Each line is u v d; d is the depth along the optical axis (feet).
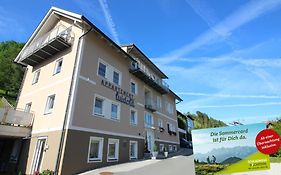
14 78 139.23
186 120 148.77
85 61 53.36
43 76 60.34
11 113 51.21
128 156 62.13
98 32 56.65
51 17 65.16
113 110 61.11
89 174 41.29
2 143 61.52
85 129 48.73
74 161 44.14
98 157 51.60
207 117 249.75
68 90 49.26
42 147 48.80
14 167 52.95
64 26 61.16
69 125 44.96
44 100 55.11
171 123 105.29
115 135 58.59
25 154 51.57
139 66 82.43
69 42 55.57
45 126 50.26
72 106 46.75
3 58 142.72
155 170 42.78
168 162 53.93
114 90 62.64
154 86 89.97
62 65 55.16
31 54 60.34
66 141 43.52
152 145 81.46
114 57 66.13
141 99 77.82
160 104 97.04
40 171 44.78
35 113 55.83
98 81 56.59
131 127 67.31
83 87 50.98
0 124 48.73
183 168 44.70
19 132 51.67
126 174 39.24
